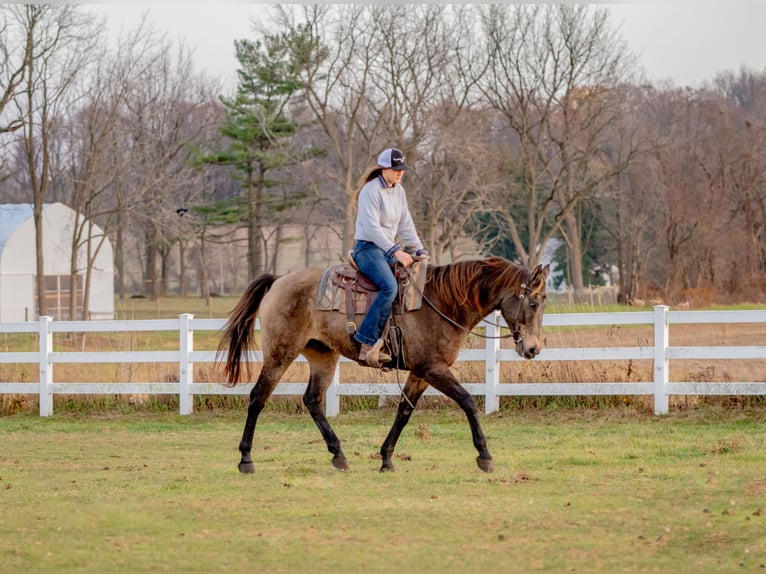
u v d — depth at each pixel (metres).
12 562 6.50
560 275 72.25
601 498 8.24
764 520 7.36
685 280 53.22
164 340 27.67
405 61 42.19
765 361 19.56
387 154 9.52
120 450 12.14
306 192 56.19
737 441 11.03
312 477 9.55
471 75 45.22
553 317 14.24
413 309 9.41
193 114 58.25
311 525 7.42
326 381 10.36
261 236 65.94
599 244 65.00
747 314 13.50
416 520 7.54
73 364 19.72
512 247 64.19
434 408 15.04
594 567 6.27
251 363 16.27
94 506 8.23
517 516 7.62
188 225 46.03
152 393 16.09
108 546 6.90
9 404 16.98
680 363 19.52
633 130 53.31
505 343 16.17
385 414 14.84
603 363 17.75
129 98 39.16
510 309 9.25
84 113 40.38
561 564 6.33
